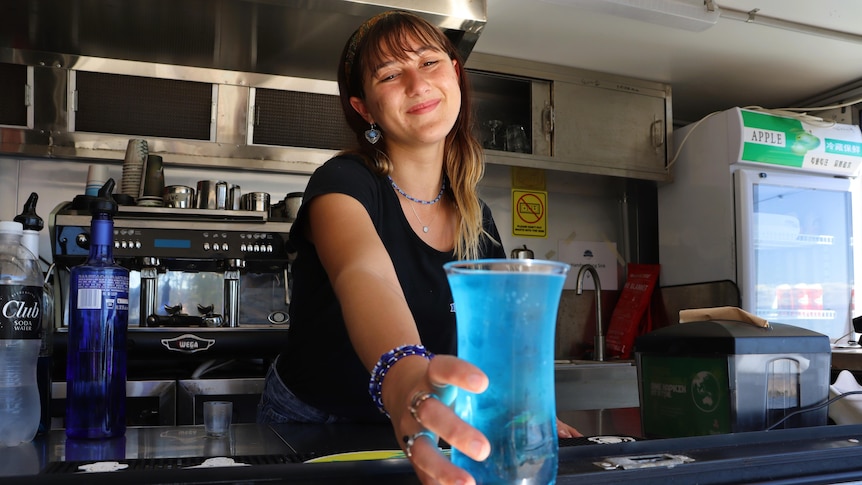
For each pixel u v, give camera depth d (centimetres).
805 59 350
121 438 102
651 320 395
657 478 69
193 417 257
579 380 318
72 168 303
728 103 416
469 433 47
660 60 354
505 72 348
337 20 254
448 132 129
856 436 89
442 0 249
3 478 64
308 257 121
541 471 53
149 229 272
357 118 135
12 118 284
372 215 120
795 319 353
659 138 379
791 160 351
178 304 303
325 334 124
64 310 281
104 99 293
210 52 286
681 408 104
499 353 53
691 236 371
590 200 409
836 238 371
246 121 309
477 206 140
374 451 88
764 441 84
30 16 252
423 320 128
